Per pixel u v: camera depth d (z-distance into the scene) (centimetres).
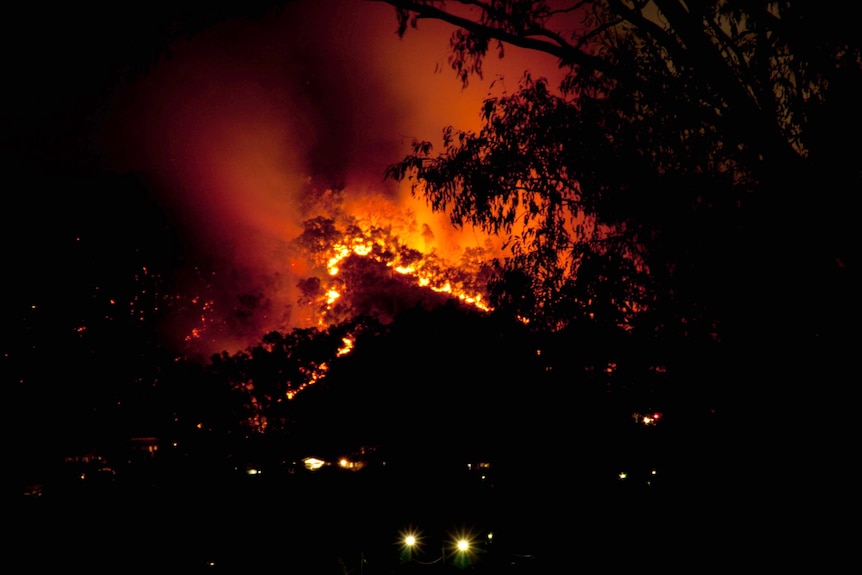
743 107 447
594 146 633
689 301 607
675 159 617
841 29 464
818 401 526
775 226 520
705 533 587
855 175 479
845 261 468
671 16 446
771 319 550
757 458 563
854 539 500
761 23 494
